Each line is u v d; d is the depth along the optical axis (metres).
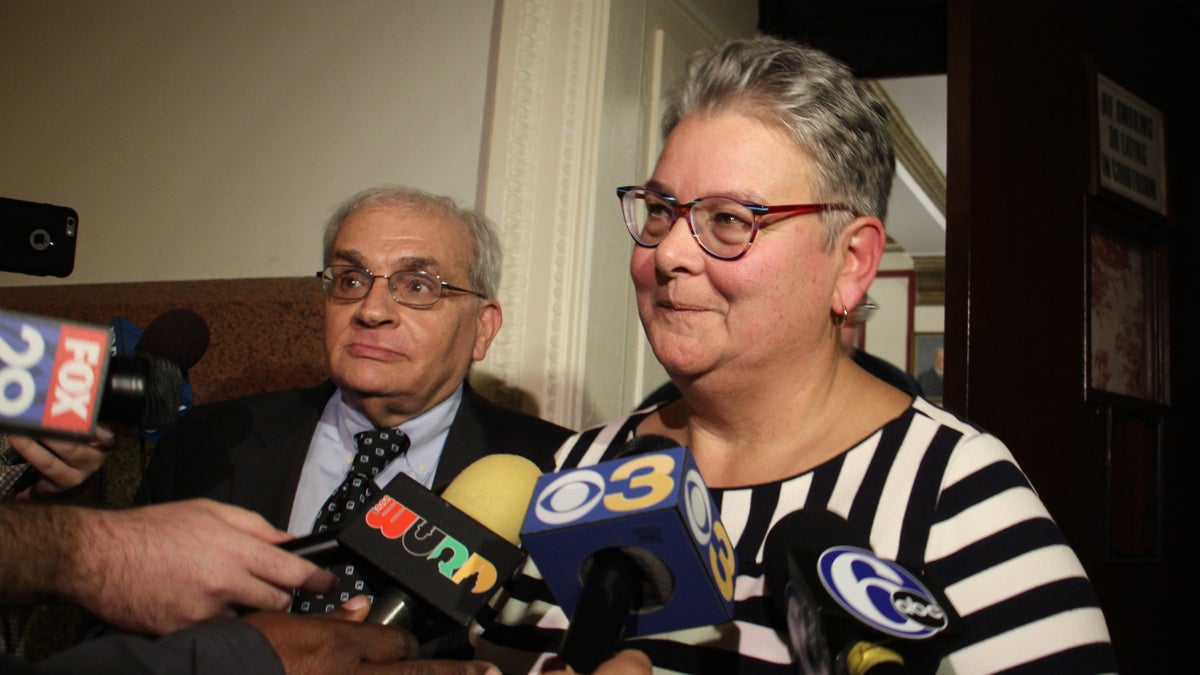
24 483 1.67
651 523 0.81
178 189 3.01
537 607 1.14
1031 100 2.44
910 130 6.72
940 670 0.93
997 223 2.27
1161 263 2.80
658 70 2.93
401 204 2.17
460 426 2.12
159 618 0.96
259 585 0.99
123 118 3.15
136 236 3.04
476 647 1.18
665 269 1.08
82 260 3.10
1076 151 2.56
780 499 1.06
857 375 1.18
